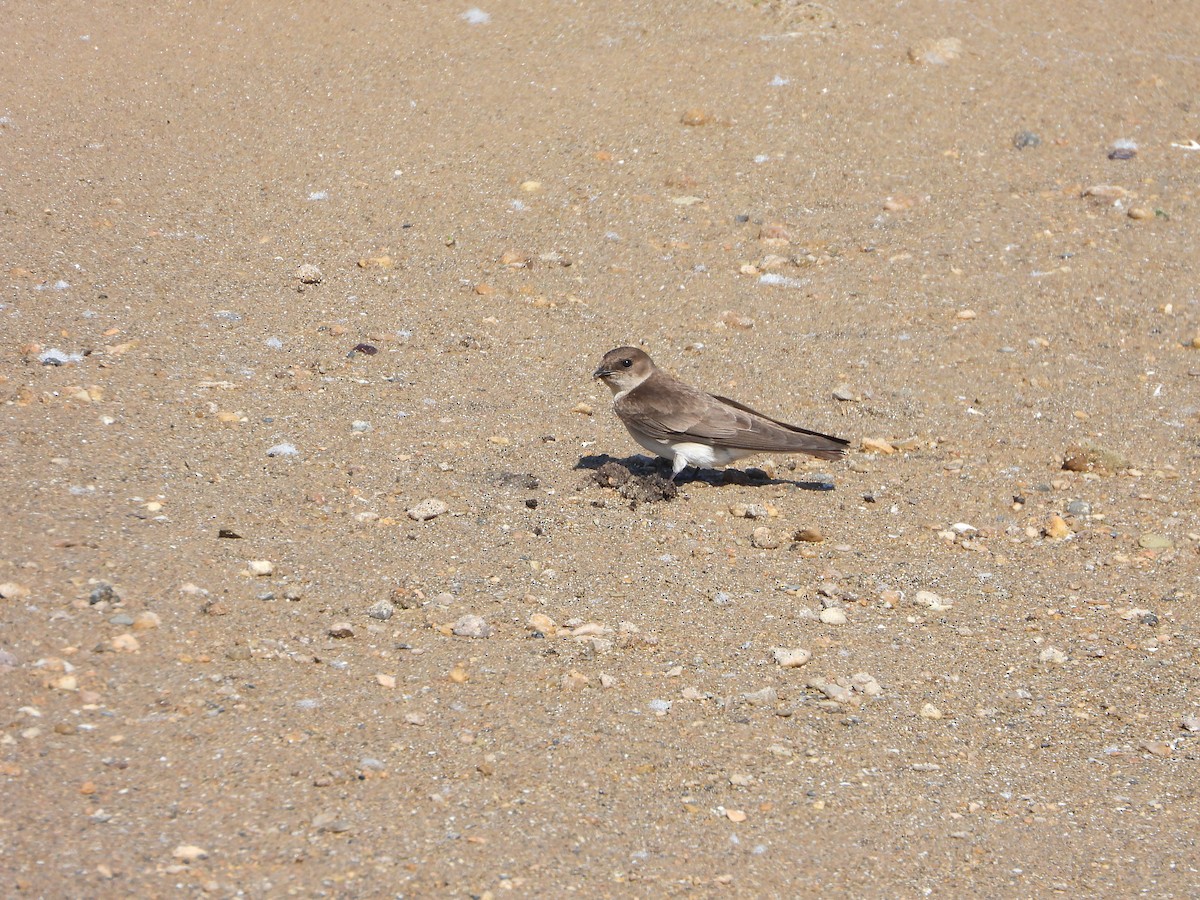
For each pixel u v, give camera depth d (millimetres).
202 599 9742
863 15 23547
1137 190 19312
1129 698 9734
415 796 7961
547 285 16906
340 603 10023
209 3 23438
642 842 7805
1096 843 8117
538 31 23094
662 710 9148
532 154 19734
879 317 16438
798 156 19922
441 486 12227
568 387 14727
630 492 12336
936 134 20547
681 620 10352
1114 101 21422
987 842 8086
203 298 15805
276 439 12781
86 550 10156
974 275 17391
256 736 8305
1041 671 10039
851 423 14234
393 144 19859
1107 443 13922
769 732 9047
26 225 17031
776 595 10891
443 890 7207
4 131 19422
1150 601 11094
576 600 10492
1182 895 7652
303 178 18891
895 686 9711
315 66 21812
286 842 7426
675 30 23094
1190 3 24297
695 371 15141
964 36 23016
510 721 8828
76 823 7348
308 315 15719
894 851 7938
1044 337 16125
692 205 18734
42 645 8898
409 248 17500
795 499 12719
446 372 14773
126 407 12977
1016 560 11758
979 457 13664
